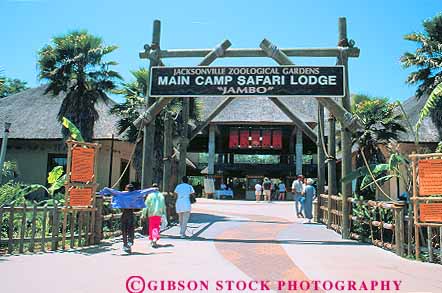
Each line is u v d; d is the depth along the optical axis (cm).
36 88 3275
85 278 646
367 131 2373
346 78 1179
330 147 1455
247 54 1236
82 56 2145
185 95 1198
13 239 857
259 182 3819
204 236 1150
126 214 908
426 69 2095
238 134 3659
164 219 1267
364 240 1068
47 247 930
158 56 1269
